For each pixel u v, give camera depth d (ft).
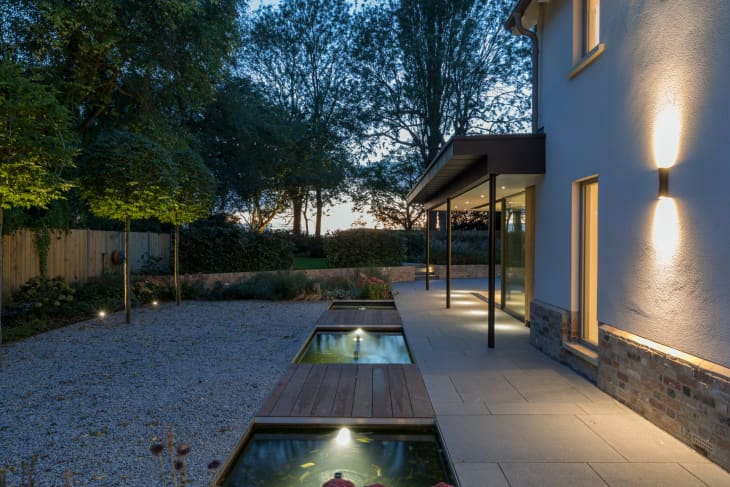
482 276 68.28
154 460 10.20
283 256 52.44
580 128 17.22
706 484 9.11
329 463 10.59
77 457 10.40
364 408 13.24
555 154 19.62
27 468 9.87
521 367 17.98
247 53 81.30
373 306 37.40
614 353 14.28
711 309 10.19
